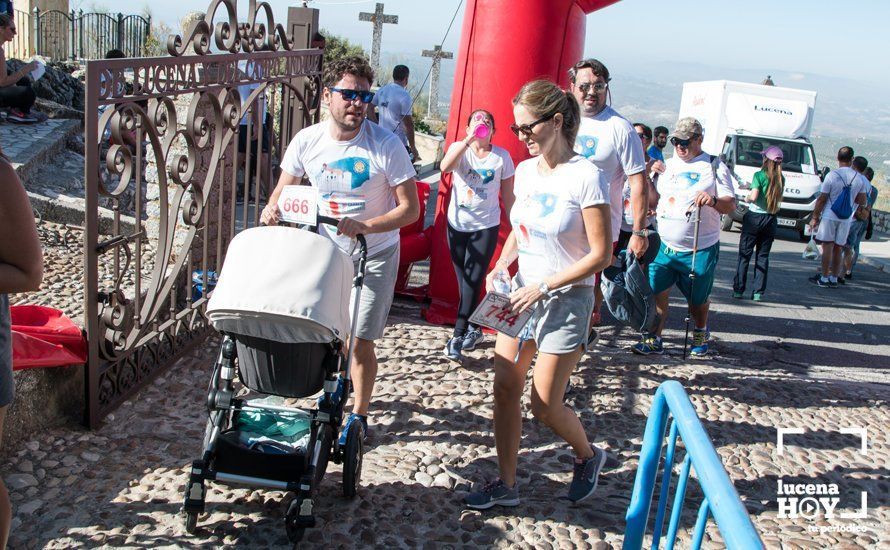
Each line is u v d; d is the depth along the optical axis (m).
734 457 5.08
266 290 3.38
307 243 3.51
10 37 7.41
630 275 5.80
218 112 5.36
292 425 3.89
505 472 4.12
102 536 3.56
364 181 4.18
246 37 5.62
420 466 4.49
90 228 4.17
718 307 10.18
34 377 4.20
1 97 9.98
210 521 3.77
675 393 2.75
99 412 4.48
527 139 3.75
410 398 5.37
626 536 3.25
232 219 6.02
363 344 4.44
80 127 10.94
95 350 4.37
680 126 7.02
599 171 3.73
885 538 4.29
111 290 4.59
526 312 3.82
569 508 4.24
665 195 7.09
